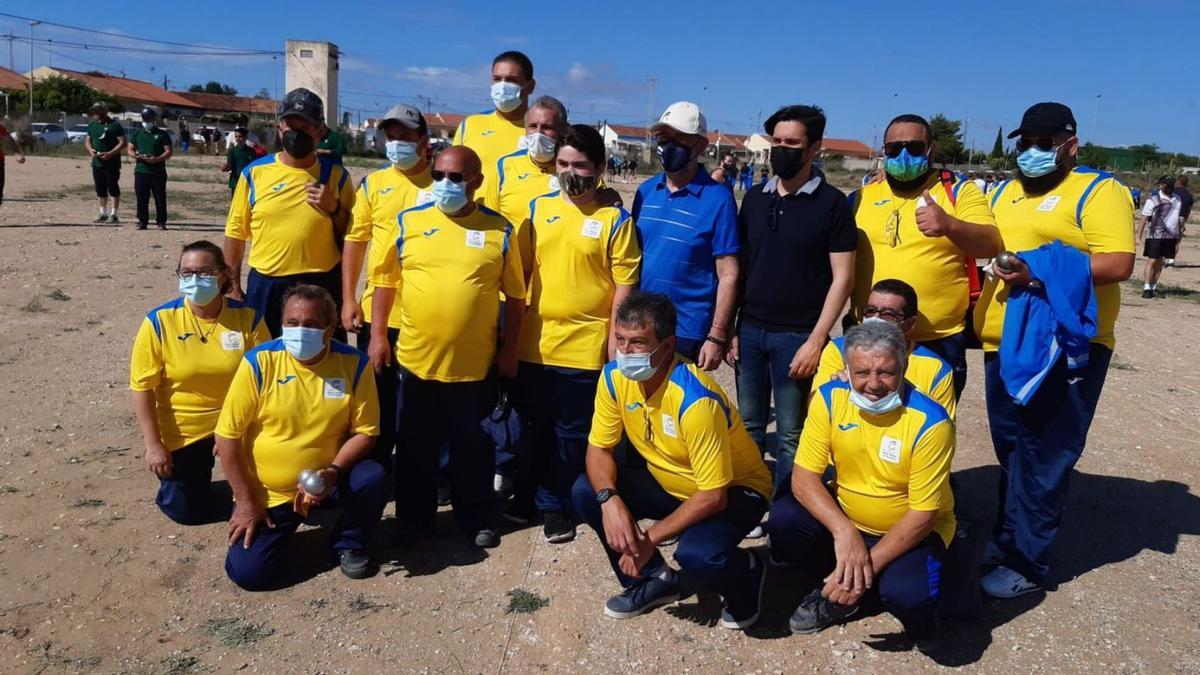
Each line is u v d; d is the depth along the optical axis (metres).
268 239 5.14
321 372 4.19
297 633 3.83
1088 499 5.55
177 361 4.52
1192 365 9.31
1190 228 32.50
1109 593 4.36
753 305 4.56
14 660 3.55
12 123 40.94
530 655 3.72
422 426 4.51
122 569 4.26
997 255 4.11
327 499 4.38
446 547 4.70
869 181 4.68
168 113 70.75
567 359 4.52
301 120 4.94
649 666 3.67
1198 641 3.94
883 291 3.96
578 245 4.41
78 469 5.32
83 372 7.12
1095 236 4.00
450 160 4.19
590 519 4.08
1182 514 5.34
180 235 14.16
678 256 4.47
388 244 4.79
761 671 3.65
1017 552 4.25
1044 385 4.04
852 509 3.86
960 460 6.22
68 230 13.97
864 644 3.87
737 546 3.90
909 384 3.73
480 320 4.38
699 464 3.74
